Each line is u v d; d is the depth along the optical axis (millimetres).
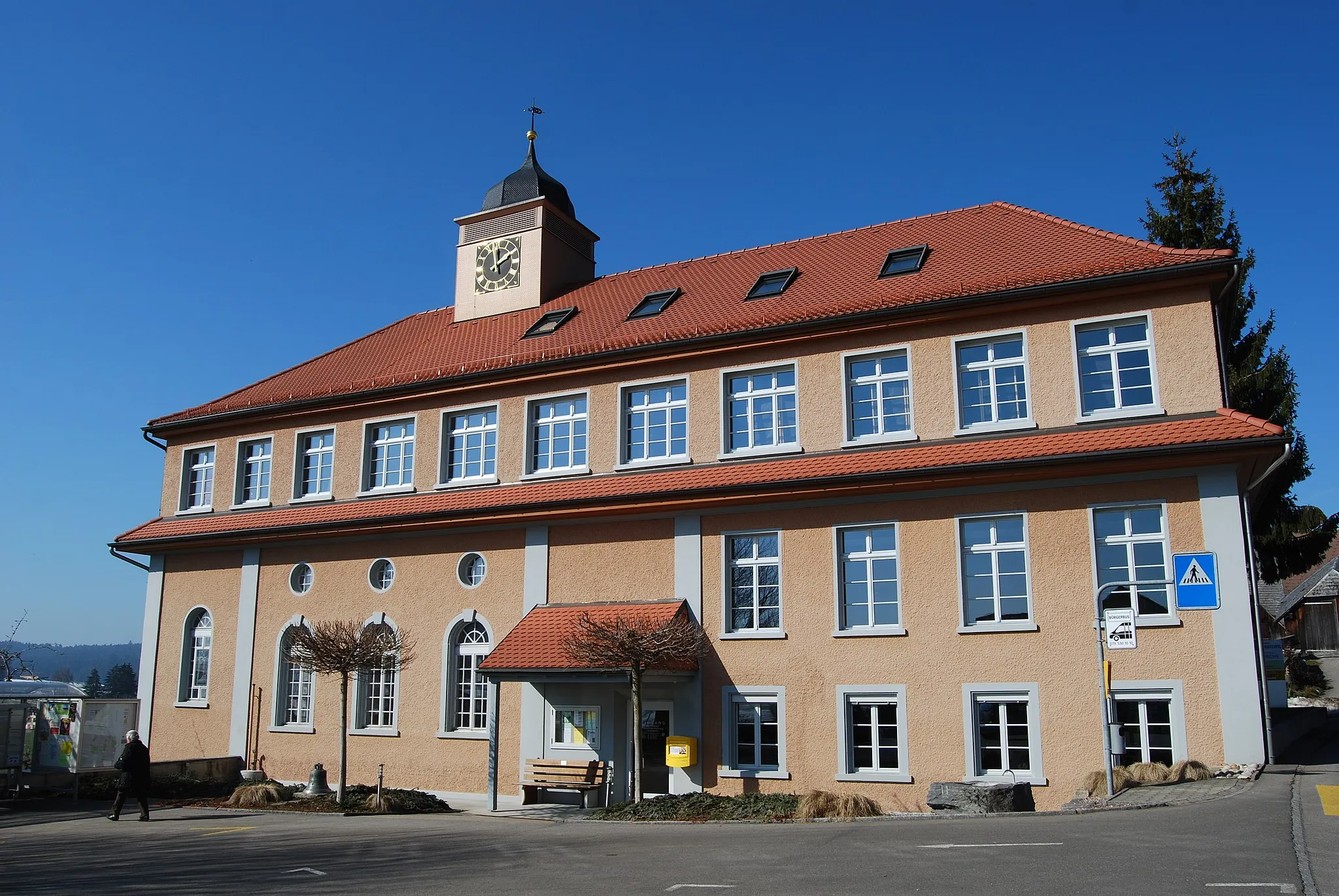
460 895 9844
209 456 29469
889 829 13445
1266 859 9195
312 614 25812
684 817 16844
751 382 21891
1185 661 16781
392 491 25719
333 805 19984
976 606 18562
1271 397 29609
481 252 30250
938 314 19859
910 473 18844
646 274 28453
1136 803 13617
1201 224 31422
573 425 23891
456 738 23172
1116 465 17609
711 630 20609
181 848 14633
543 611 22266
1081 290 18734
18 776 22000
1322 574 52500
